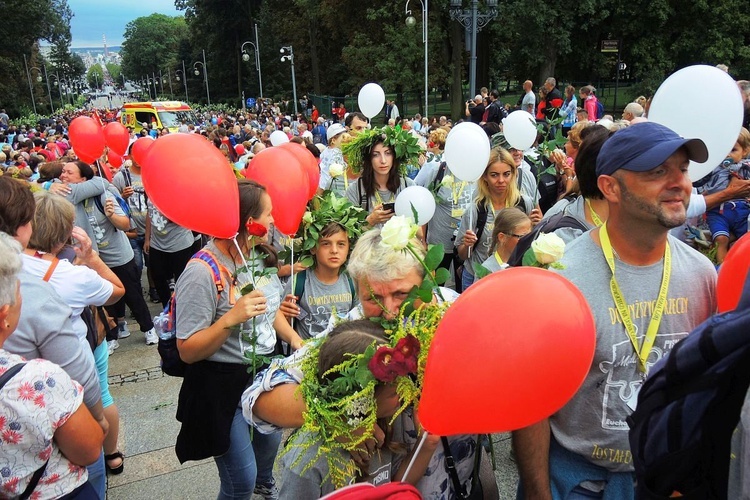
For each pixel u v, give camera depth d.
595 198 2.40
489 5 16.72
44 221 2.69
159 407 4.23
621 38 28.36
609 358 1.79
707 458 1.20
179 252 5.75
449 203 4.76
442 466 1.73
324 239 3.12
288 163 3.06
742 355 1.12
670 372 1.25
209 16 59.91
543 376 1.26
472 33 16.44
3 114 38.75
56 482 1.73
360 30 34.03
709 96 2.57
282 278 3.45
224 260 2.52
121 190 6.34
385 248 1.76
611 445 1.83
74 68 106.12
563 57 28.95
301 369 1.65
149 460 3.57
